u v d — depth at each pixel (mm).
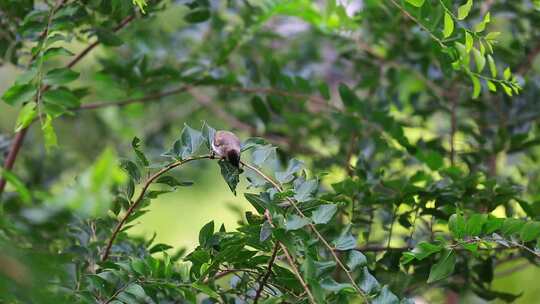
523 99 6137
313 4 6422
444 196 5664
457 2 5750
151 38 6383
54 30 5527
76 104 5453
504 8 6113
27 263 4977
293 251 5152
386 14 6180
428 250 5305
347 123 6117
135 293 5270
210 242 5332
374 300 5223
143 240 5766
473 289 5727
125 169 5371
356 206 5742
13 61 5832
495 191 5676
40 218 5078
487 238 5305
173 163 5340
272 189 5266
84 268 5523
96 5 5652
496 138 6059
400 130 6062
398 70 6383
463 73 5883
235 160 5305
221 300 5418
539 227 5289
